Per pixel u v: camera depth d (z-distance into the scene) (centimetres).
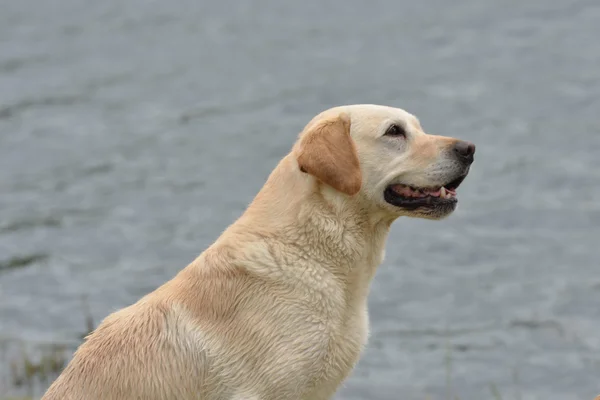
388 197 648
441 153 645
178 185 2117
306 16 4269
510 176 2038
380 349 1291
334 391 643
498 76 2959
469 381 1192
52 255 1686
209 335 609
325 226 623
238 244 627
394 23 3931
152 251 1705
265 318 609
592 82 2773
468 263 1608
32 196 2066
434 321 1388
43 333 1325
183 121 2725
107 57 3688
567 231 1728
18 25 4325
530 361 1246
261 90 3059
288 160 646
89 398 602
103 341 619
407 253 1655
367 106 661
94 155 2377
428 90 2880
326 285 620
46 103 2983
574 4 3794
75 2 4788
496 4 3962
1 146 2498
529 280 1523
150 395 601
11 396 1072
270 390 607
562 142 2264
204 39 3950
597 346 1285
